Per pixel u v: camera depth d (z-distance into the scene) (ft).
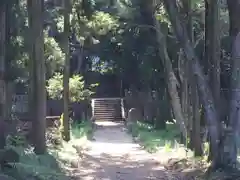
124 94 142.51
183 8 53.88
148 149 64.95
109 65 132.67
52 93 87.92
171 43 77.36
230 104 38.96
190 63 41.29
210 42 44.45
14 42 52.70
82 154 59.26
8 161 36.60
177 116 66.28
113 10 78.95
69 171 44.73
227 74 61.67
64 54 70.13
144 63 95.09
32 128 47.26
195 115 52.54
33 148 46.29
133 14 77.66
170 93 67.77
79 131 81.51
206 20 45.47
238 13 37.86
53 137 57.62
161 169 48.60
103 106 132.05
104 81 150.41
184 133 64.44
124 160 56.13
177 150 57.06
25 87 69.56
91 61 140.97
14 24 51.75
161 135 79.56
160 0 65.00
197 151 51.67
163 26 71.61
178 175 43.98
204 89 40.01
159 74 96.17
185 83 68.49
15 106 67.92
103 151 65.77
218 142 39.70
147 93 111.24
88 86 133.49
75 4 70.44
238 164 39.75
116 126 112.57
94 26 77.82
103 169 48.65
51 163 43.83
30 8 47.09
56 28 73.05
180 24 40.34
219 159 39.50
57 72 91.09
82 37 82.84
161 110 96.58
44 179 35.94
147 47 91.66
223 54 63.62
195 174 42.29
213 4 44.65
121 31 92.73
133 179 42.75
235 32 38.29
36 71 47.24
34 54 47.21
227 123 39.78
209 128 40.06
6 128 43.52
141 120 110.52
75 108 104.27
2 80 38.22
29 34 47.70
